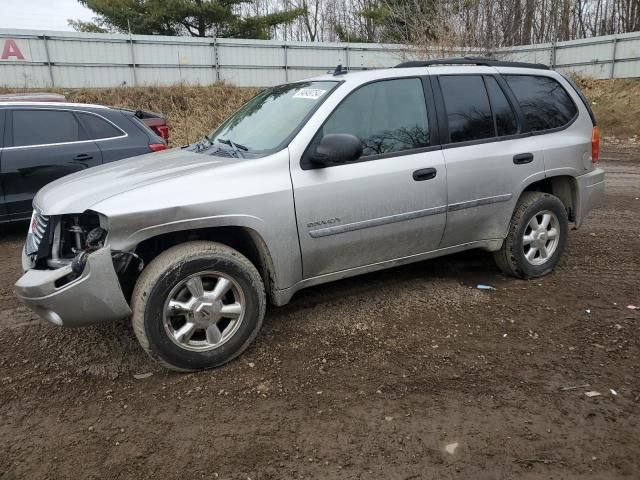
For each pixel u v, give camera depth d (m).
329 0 36.50
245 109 4.65
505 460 2.59
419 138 4.17
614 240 6.27
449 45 14.90
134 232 3.16
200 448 2.73
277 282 3.66
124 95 18.73
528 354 3.60
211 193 3.34
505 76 4.74
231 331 3.52
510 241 4.74
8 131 6.41
